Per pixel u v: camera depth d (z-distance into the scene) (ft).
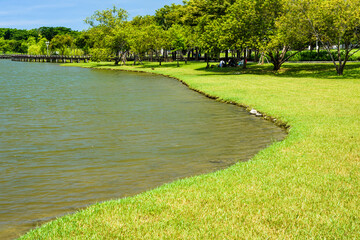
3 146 41.81
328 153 32.12
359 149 33.27
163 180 29.01
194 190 24.06
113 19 319.06
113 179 29.48
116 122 56.13
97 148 40.24
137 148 39.91
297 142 36.96
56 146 41.55
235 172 27.96
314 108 59.16
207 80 125.18
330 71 140.67
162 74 182.50
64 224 19.22
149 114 63.31
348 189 23.41
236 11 150.92
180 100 81.97
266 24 143.33
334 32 123.85
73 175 30.71
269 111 58.34
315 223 18.83
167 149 39.29
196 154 37.06
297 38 130.52
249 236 17.56
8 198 25.52
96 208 21.39
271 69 166.30
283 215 19.90
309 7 125.18
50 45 529.86
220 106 71.10
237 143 41.45
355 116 50.88
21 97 91.04
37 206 23.97
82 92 102.83
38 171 32.07
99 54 310.65
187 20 263.90
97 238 17.42
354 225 18.49
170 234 17.76
